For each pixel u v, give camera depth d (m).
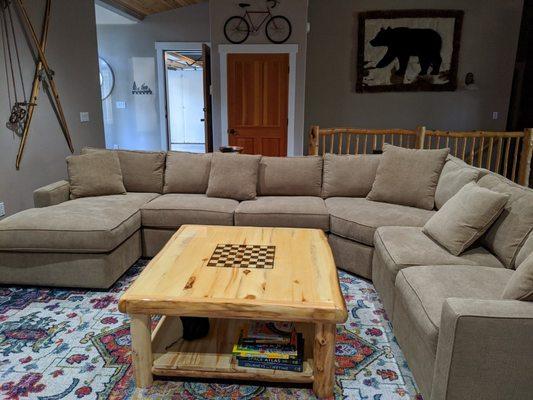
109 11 6.82
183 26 7.45
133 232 3.10
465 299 1.52
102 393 1.83
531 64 6.38
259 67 5.91
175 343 2.01
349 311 2.57
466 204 2.29
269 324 1.97
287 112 6.03
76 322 2.40
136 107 7.84
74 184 3.42
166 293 1.76
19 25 3.83
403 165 3.27
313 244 2.39
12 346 2.16
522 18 6.47
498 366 1.44
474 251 2.29
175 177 3.67
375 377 1.97
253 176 3.54
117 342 2.21
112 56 7.63
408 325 1.98
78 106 4.90
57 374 1.95
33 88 4.02
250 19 5.77
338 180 3.56
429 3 6.59
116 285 2.88
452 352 1.46
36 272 2.74
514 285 1.56
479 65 6.77
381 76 6.81
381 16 6.59
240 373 1.83
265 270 2.00
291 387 1.90
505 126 6.95
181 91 11.90
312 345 2.00
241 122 6.11
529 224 2.05
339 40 6.77
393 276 2.23
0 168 3.62
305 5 5.71
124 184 3.70
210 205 3.28
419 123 6.99
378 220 2.89
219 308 1.71
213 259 2.13
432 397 1.62
